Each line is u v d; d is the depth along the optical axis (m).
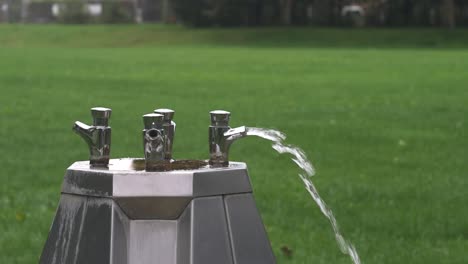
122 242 3.15
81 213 3.21
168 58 43.16
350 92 22.78
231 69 33.66
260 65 36.94
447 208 8.30
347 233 7.37
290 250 6.66
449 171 10.62
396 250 6.81
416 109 18.20
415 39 71.69
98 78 27.28
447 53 51.81
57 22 107.06
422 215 8.00
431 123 15.76
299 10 84.56
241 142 12.74
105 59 41.12
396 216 7.95
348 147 12.74
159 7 108.25
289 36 74.50
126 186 3.15
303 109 18.19
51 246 3.27
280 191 9.07
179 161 3.45
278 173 10.27
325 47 65.81
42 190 9.14
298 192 9.02
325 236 7.21
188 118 16.25
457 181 9.81
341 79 28.09
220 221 3.19
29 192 8.98
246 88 24.03
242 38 74.75
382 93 22.41
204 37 76.00
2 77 26.83
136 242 3.18
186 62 39.12
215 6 83.56
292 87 24.52
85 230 3.18
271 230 7.44
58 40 76.62
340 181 9.79
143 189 3.15
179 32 79.56
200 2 83.69
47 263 3.25
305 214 8.05
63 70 31.39
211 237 3.17
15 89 22.61
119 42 74.75
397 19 81.81
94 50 54.81
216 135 3.37
